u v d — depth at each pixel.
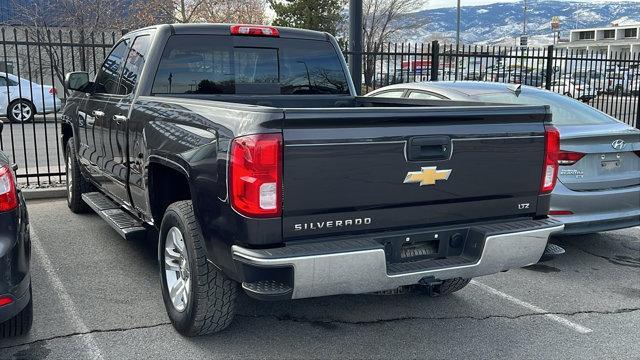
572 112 6.48
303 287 3.23
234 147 3.24
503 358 3.91
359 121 3.30
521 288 5.24
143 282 5.09
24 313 3.77
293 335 4.16
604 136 5.65
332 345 4.03
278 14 33.38
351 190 3.34
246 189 3.18
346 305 4.74
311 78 5.47
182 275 3.99
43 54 22.31
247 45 5.15
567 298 5.02
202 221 3.60
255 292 3.19
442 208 3.64
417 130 3.46
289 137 3.17
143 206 4.70
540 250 3.85
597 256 6.22
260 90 5.24
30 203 7.95
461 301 4.89
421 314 4.60
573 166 5.58
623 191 5.70
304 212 3.26
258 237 3.19
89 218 7.14
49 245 6.07
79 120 6.38
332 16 32.72
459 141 3.59
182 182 4.41
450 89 7.05
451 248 3.73
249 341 4.05
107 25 23.22
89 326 4.22
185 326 3.91
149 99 4.54
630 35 123.38
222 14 31.30
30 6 23.62
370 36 32.78
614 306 4.86
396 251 3.55
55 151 13.20
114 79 5.54
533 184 3.91
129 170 4.88
